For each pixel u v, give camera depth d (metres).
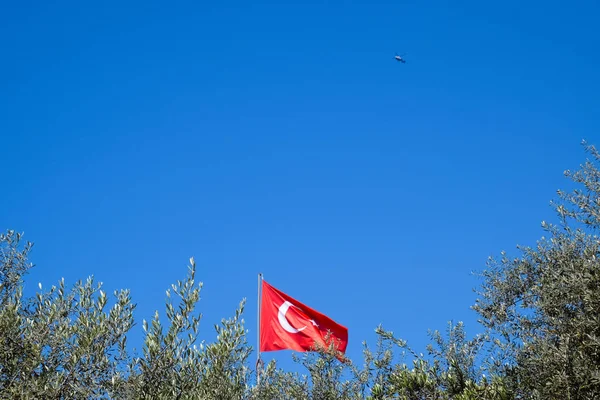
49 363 11.66
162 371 12.17
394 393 13.49
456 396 12.66
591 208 12.57
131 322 12.70
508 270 13.42
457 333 13.52
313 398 13.27
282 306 19.20
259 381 13.52
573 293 11.50
